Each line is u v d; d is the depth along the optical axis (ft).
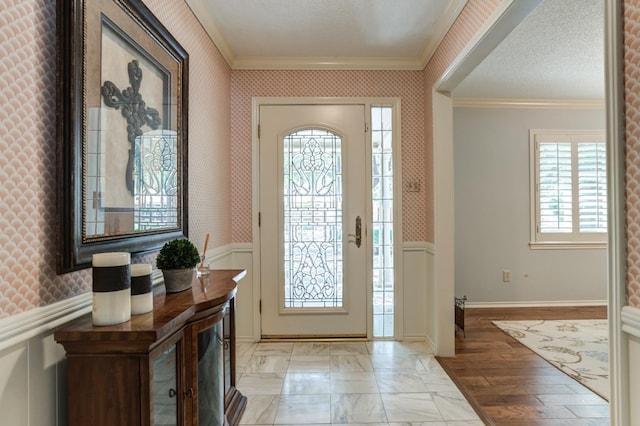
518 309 12.73
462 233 12.89
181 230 5.79
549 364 8.24
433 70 8.80
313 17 7.54
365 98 9.67
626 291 3.26
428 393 6.92
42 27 3.08
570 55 9.11
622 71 3.25
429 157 9.22
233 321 6.06
